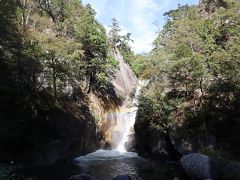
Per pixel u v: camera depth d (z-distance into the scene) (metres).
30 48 31.50
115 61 51.62
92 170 30.25
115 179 20.30
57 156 32.97
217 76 35.44
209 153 28.95
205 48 39.91
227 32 42.31
